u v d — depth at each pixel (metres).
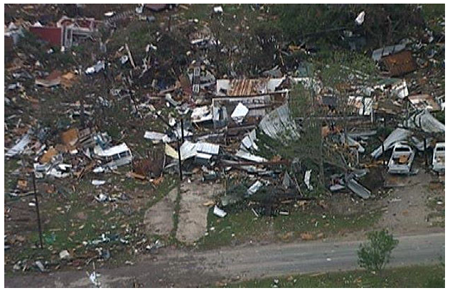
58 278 43.69
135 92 67.31
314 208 49.47
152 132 60.97
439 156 52.69
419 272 42.00
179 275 43.56
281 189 50.97
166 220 49.31
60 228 48.59
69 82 68.06
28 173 54.97
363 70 57.28
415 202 49.56
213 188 52.78
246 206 50.00
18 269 44.53
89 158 56.94
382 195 50.62
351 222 47.84
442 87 65.44
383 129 56.69
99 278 43.59
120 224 49.00
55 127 60.75
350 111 55.84
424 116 57.50
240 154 56.09
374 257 40.94
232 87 66.44
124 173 55.28
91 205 51.19
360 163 54.03
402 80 65.75
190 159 55.66
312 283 41.78
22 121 61.69
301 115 50.00
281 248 45.62
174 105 65.31
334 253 44.66
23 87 66.44
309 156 50.19
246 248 45.88
